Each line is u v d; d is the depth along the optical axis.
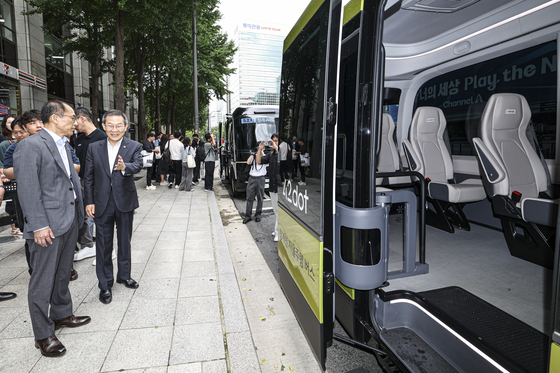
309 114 2.31
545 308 2.45
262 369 2.54
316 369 2.55
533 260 3.33
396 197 2.85
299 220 2.53
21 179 2.43
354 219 2.04
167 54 16.50
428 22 3.62
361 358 2.69
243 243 5.79
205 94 22.83
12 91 15.28
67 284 2.97
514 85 3.89
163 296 3.63
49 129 2.70
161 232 6.21
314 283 2.17
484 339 2.03
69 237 2.81
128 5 10.71
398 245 3.96
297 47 2.71
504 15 3.32
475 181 4.58
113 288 3.81
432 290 2.73
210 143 11.23
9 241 5.43
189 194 10.73
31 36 16.28
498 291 2.72
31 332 2.93
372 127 2.04
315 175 2.15
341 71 2.22
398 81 5.23
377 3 1.98
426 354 2.12
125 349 2.71
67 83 21.55
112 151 3.44
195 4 12.27
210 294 3.69
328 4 2.00
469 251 3.68
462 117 4.70
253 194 7.23
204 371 2.46
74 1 10.73
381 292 2.38
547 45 3.50
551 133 3.54
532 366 1.80
